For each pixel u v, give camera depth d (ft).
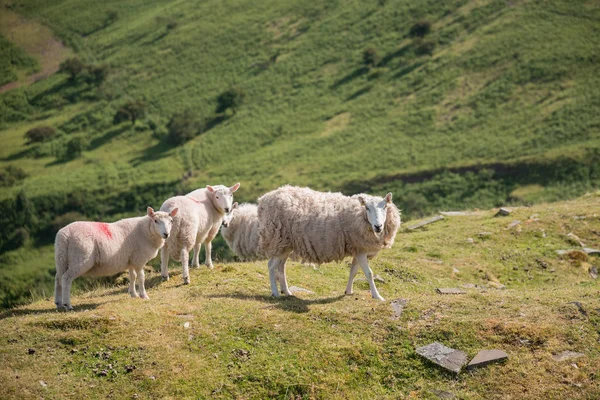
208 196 45.80
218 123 294.87
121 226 36.01
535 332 30.04
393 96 278.87
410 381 28.32
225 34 372.17
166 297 36.35
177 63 355.97
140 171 261.85
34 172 271.28
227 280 40.83
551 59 260.01
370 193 206.80
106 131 304.30
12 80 371.35
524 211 59.31
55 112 332.39
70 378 27.76
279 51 343.26
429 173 209.36
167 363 28.76
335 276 43.52
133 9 447.01
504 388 27.22
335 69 315.17
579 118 215.51
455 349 29.60
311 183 222.07
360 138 252.42
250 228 55.31
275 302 35.45
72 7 451.12
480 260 48.39
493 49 282.36
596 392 26.48
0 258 212.84
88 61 379.76
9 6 451.12
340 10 367.86
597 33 270.05
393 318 32.27
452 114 249.55
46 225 231.30
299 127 275.59
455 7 330.95
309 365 28.96
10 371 27.71
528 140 212.02
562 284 44.14
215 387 27.68
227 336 30.94
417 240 53.93
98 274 35.78
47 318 31.45
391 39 324.19
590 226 53.11
